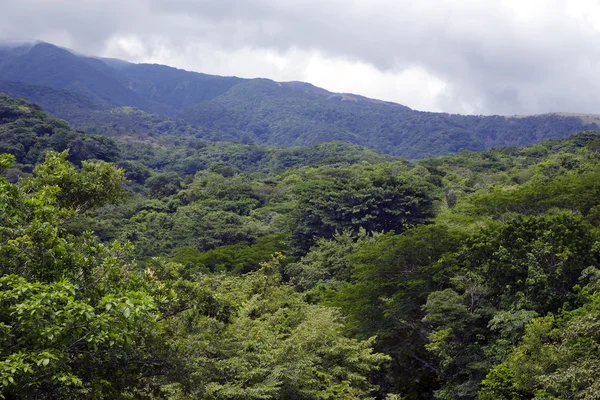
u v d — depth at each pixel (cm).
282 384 1495
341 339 1842
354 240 4991
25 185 1519
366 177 5684
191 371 1157
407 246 2800
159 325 1133
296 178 9556
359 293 2858
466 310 2236
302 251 5112
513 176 7012
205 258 4762
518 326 1931
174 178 9931
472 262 2453
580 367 1393
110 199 1706
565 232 2200
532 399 1580
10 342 803
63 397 870
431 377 2647
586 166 5584
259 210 7262
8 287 856
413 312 2697
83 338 821
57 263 982
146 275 1156
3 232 962
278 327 1961
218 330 1391
